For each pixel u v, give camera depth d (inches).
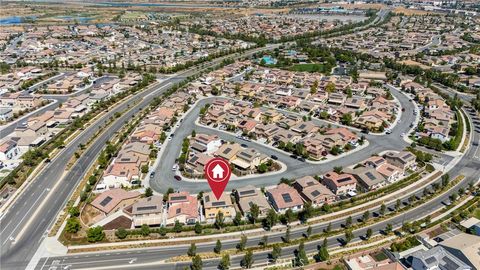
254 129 7027.6
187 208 4581.7
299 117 7785.4
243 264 3831.2
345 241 4180.6
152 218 4473.4
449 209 4785.9
